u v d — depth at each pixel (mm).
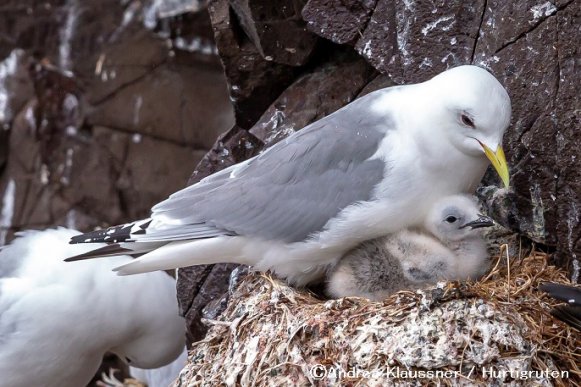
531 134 9867
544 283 9055
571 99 9617
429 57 10438
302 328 9062
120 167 16891
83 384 12633
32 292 11680
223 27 11516
